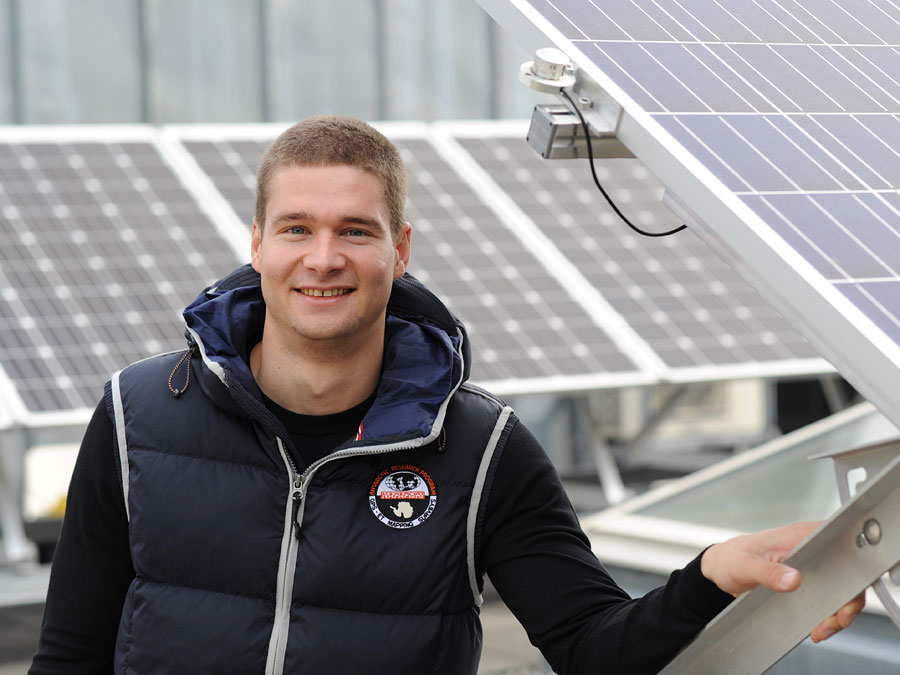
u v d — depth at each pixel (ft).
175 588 7.16
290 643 6.97
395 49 33.71
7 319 22.09
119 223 25.03
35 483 27.02
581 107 6.06
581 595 7.17
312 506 7.08
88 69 30.53
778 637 6.14
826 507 16.92
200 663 7.02
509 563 7.35
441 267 25.71
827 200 5.54
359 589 7.02
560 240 27.48
